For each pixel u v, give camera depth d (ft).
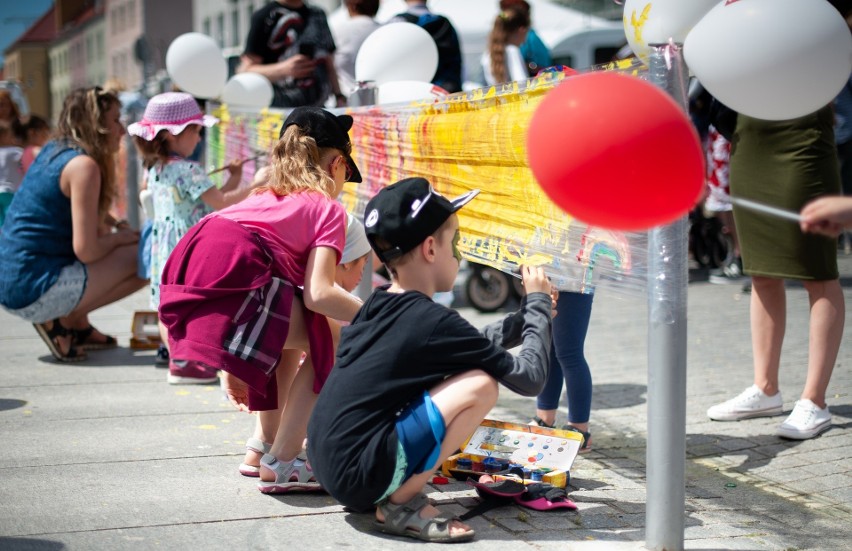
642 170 8.64
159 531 12.33
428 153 16.25
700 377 22.47
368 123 18.86
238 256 13.44
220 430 17.40
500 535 12.39
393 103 17.52
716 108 18.17
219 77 28.76
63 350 23.41
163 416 18.37
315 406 12.35
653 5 12.04
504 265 13.99
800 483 15.21
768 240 17.71
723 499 14.44
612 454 16.53
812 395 17.76
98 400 19.62
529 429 14.88
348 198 20.38
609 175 8.69
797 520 13.53
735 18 10.93
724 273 38.83
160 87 42.78
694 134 9.00
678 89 11.16
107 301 23.70
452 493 14.15
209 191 21.20
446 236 12.23
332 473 12.00
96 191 22.65
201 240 13.76
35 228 22.76
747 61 10.85
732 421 18.78
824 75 10.93
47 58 361.10
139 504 13.38
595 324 30.35
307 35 29.32
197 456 15.78
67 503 13.35
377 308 12.14
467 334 11.71
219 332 13.26
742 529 13.08
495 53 32.14
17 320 30.09
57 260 22.98
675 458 11.51
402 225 11.99
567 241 12.56
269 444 14.85
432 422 11.60
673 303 11.22
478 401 11.71
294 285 13.92
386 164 18.03
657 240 11.09
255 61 29.53
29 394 20.13
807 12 10.82
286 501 13.64
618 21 55.98
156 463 15.35
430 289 12.32
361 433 11.84
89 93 23.16
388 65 20.31
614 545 12.02
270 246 13.69
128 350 25.07
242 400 14.33
